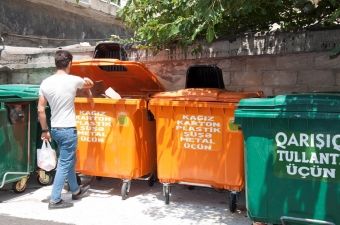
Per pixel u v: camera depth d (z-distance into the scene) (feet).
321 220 10.56
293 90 17.53
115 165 15.96
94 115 16.16
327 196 10.46
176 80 19.84
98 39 37.86
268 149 11.07
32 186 18.24
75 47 24.03
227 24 18.45
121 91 19.54
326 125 10.38
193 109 14.37
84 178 19.36
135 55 20.36
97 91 17.12
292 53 17.37
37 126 17.78
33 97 16.56
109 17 38.81
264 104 11.03
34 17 30.12
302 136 10.66
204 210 14.70
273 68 17.85
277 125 10.92
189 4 13.88
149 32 16.87
